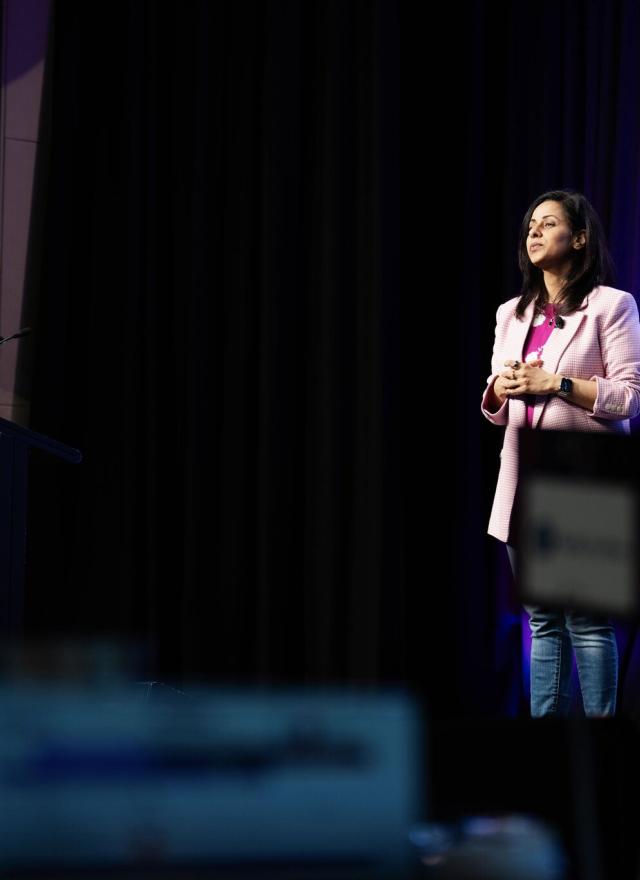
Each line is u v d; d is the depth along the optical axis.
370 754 1.05
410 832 1.05
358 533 7.04
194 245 7.05
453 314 7.04
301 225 7.15
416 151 7.09
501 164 7.07
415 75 7.09
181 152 7.12
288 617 7.06
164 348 7.10
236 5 7.11
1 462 4.72
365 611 6.95
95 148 7.02
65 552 6.98
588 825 1.57
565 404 5.15
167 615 7.05
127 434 6.98
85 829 1.00
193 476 7.00
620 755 1.84
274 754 1.04
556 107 6.96
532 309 5.45
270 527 7.02
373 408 6.98
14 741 1.00
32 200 7.14
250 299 7.14
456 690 6.97
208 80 7.08
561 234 5.29
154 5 7.03
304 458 7.14
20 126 7.17
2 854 0.98
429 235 7.08
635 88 6.73
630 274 6.75
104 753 1.01
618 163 6.75
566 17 6.93
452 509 7.03
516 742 1.82
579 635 5.09
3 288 7.10
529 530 1.51
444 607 7.04
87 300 7.03
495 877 1.14
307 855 1.03
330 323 7.08
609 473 1.46
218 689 1.16
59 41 6.98
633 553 1.42
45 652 1.14
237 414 7.11
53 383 6.94
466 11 7.03
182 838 1.01
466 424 6.99
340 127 7.09
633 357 5.19
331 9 7.09
